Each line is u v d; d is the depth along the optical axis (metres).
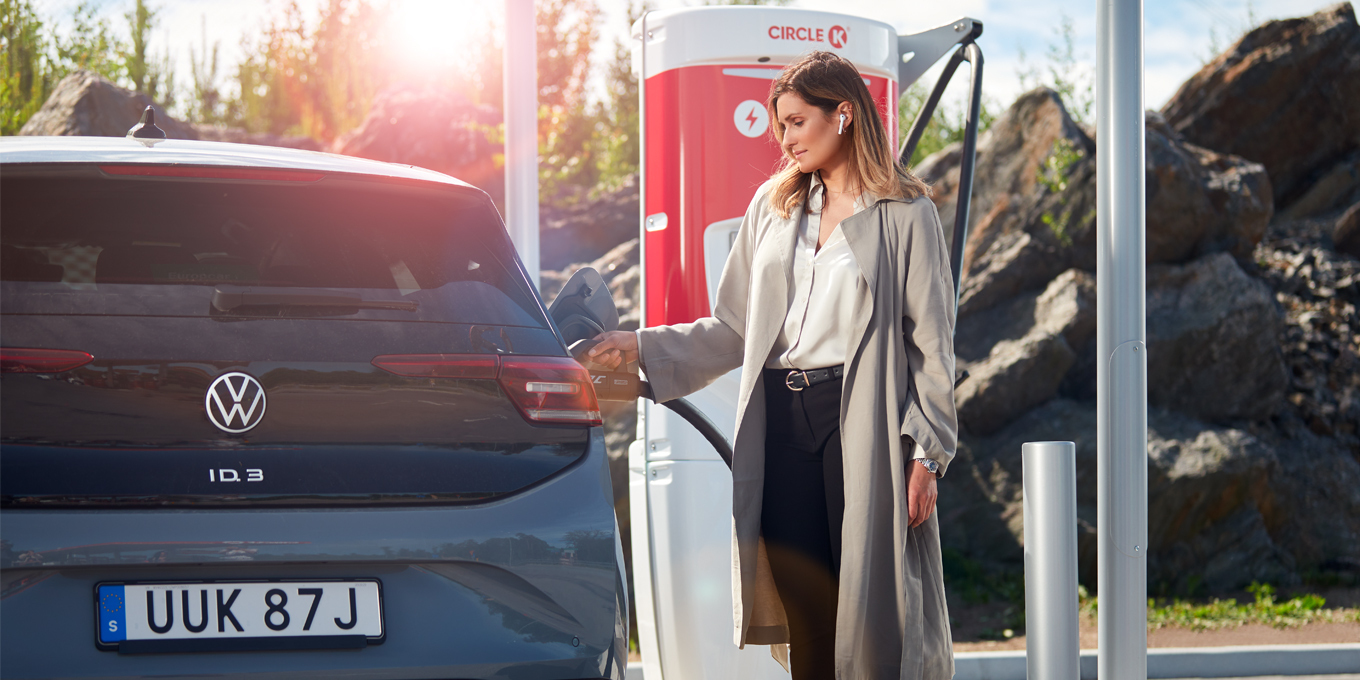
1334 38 10.46
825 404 2.61
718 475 3.76
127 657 1.89
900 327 2.55
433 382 2.15
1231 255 8.34
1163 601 6.75
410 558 2.04
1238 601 6.79
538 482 2.19
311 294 2.12
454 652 2.04
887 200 2.59
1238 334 7.79
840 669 2.50
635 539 3.94
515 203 5.33
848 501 2.52
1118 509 3.27
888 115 4.23
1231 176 8.50
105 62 8.48
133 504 1.93
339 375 2.08
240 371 2.02
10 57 7.72
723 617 3.71
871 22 4.16
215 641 1.94
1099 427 3.35
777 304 2.68
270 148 2.58
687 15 3.98
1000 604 6.56
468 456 2.14
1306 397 8.41
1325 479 7.87
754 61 3.98
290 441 2.03
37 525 1.87
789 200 2.70
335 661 1.99
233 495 1.97
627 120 14.28
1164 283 8.06
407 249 2.36
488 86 15.29
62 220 2.12
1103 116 3.36
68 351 1.95
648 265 4.06
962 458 7.34
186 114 11.31
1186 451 7.14
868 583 2.48
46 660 1.85
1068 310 7.68
